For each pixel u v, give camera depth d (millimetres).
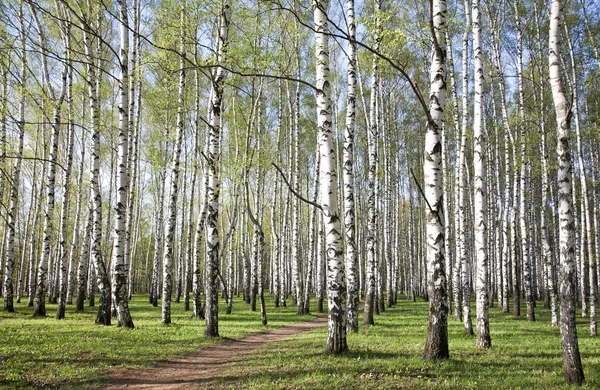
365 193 38562
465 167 28594
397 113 33219
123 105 15516
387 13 10898
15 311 21453
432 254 8977
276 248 36594
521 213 20828
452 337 13906
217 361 10516
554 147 26438
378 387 6809
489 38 22609
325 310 28641
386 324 17922
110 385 7758
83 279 23609
